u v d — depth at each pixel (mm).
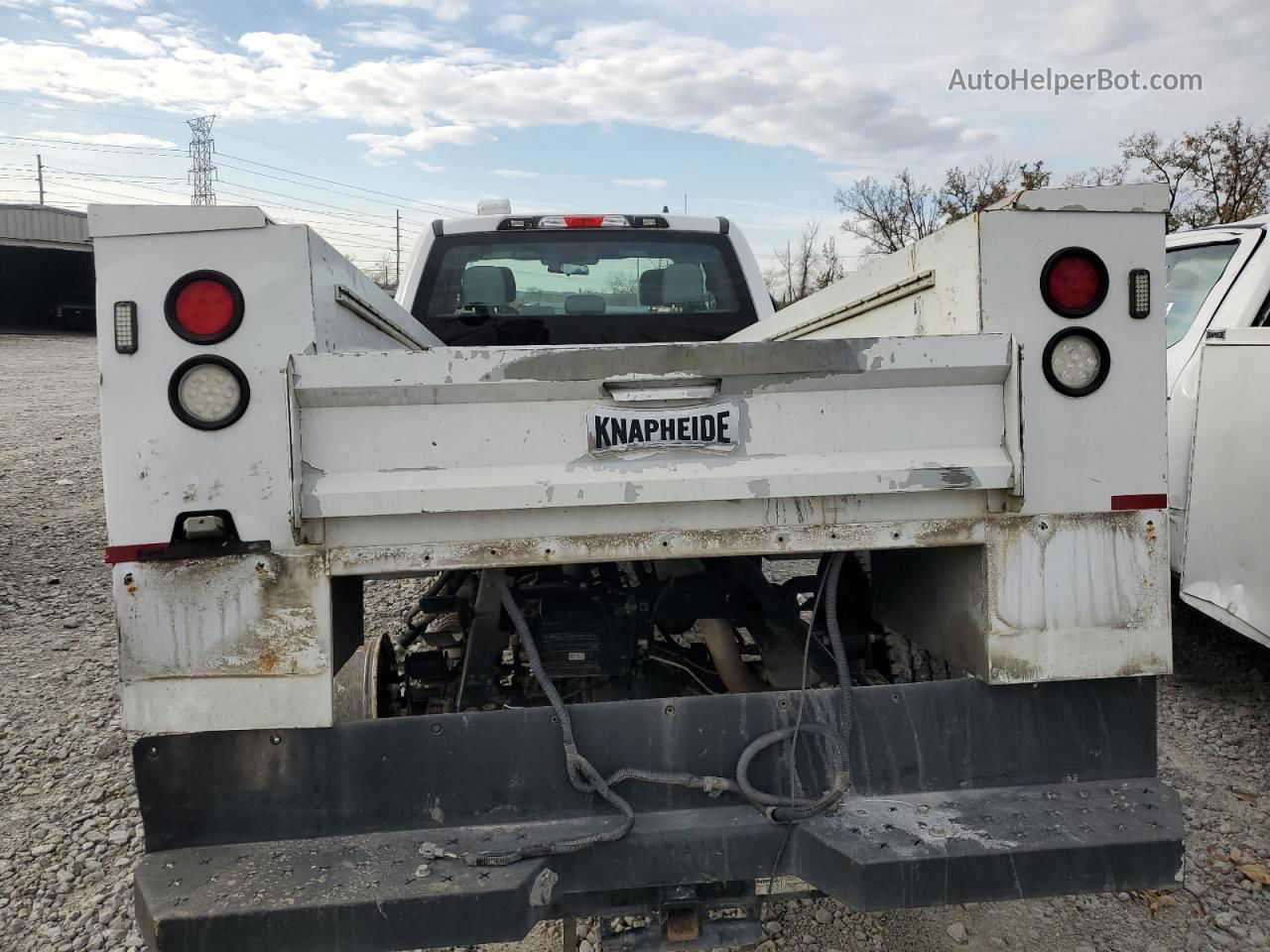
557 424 1924
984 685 2070
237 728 1880
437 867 1821
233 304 1836
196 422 1840
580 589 2805
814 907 2760
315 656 1876
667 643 3166
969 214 2037
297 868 1828
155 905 1729
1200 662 4512
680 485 1923
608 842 1893
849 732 2037
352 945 1728
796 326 3494
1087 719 2104
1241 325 3930
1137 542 2051
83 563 6914
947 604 2250
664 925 1944
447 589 3361
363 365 1843
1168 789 2066
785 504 1991
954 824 1934
